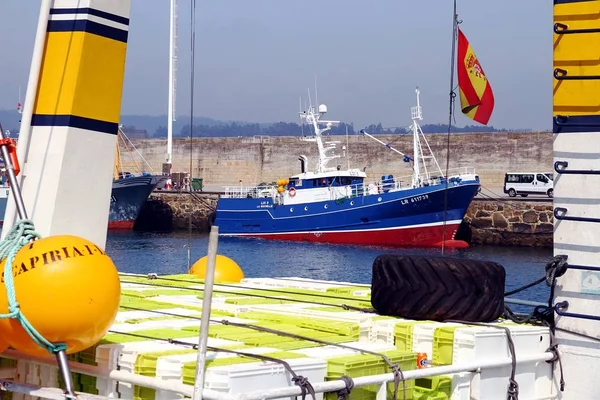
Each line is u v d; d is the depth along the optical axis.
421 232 57.62
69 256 5.46
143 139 91.12
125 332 6.60
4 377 6.62
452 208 56.88
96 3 8.31
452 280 7.52
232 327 7.10
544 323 7.58
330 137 80.19
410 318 7.64
